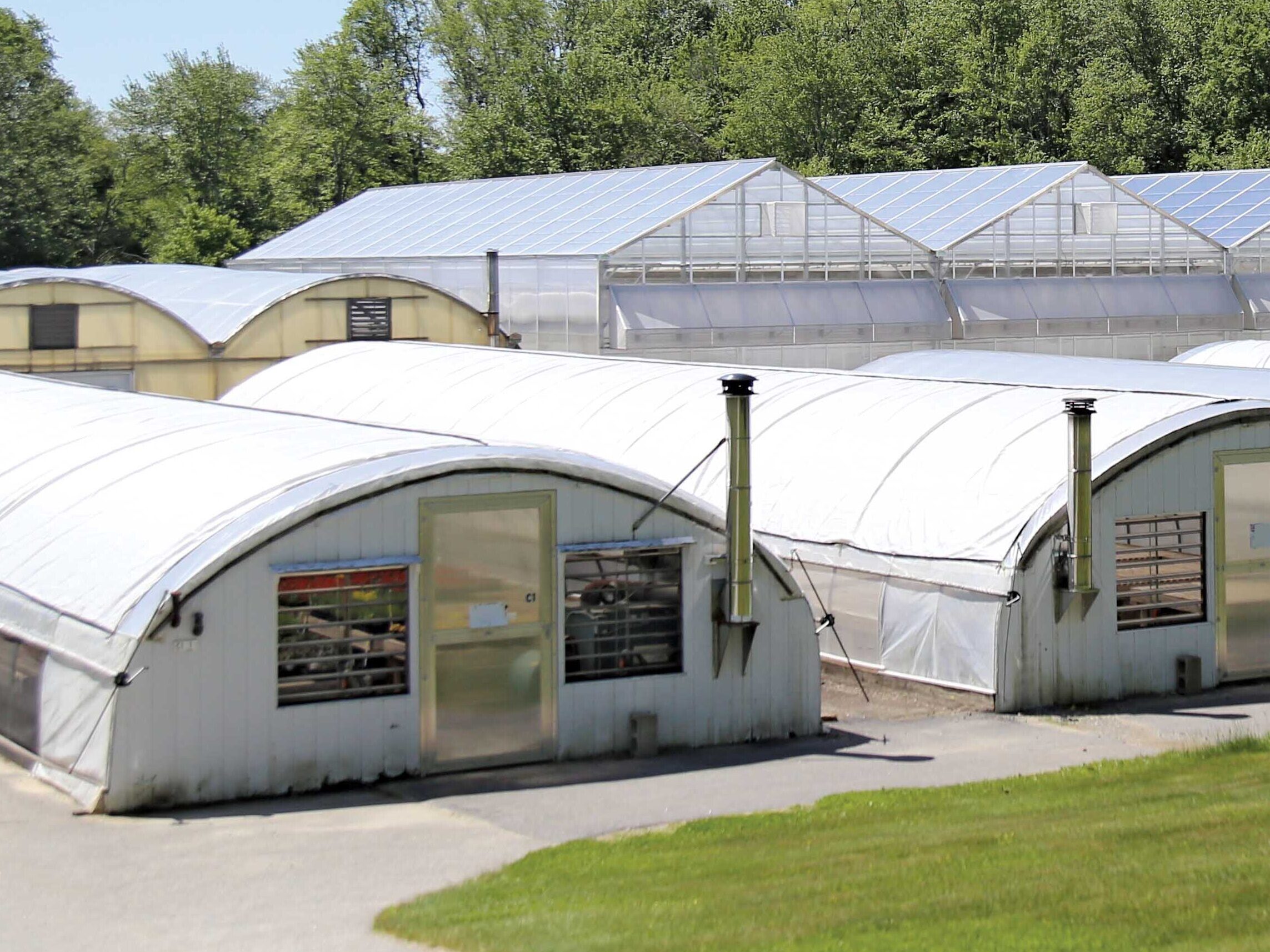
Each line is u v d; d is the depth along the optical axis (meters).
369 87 87.50
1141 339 48.00
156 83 97.25
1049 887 11.52
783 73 82.69
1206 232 51.09
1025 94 80.06
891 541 21.75
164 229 94.12
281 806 15.51
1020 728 19.20
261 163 95.75
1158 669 21.05
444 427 29.70
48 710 16.36
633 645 17.70
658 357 41.09
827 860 12.70
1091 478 20.11
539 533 17.11
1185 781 15.48
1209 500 21.27
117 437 20.61
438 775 16.67
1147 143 78.19
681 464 25.30
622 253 41.56
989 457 21.84
